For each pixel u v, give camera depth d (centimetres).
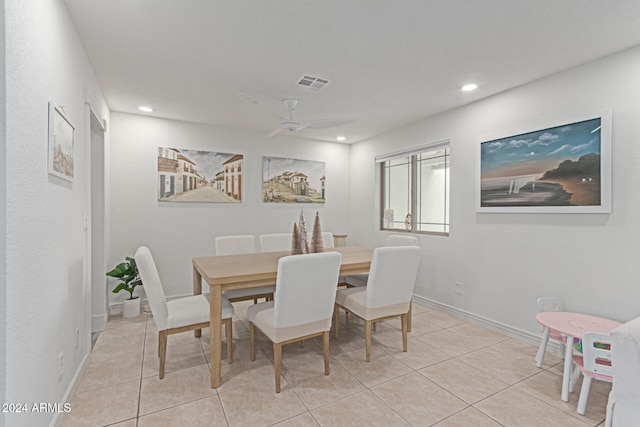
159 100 325
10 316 111
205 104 337
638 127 215
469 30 199
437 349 268
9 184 111
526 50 223
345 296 277
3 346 107
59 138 162
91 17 186
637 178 216
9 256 111
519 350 266
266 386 211
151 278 213
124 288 337
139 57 235
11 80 112
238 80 276
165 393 201
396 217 458
